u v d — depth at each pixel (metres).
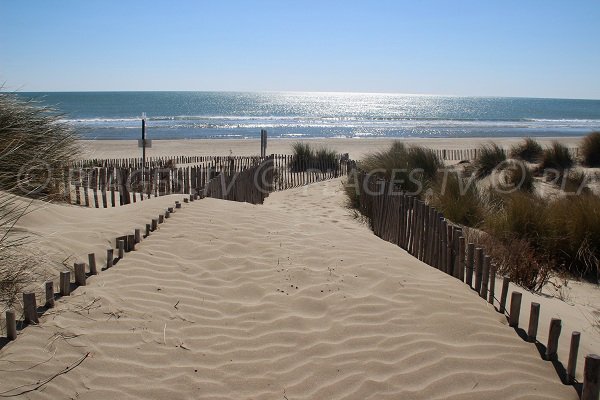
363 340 3.99
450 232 5.44
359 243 6.48
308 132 45.34
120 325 3.97
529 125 57.72
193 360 3.73
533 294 5.52
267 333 4.15
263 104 126.06
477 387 3.33
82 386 3.23
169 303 4.50
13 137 6.43
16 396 2.95
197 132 42.88
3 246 4.27
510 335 3.96
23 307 3.69
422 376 3.49
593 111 105.88
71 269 4.73
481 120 68.19
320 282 5.05
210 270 5.30
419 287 4.89
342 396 3.36
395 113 93.38
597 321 4.81
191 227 6.43
